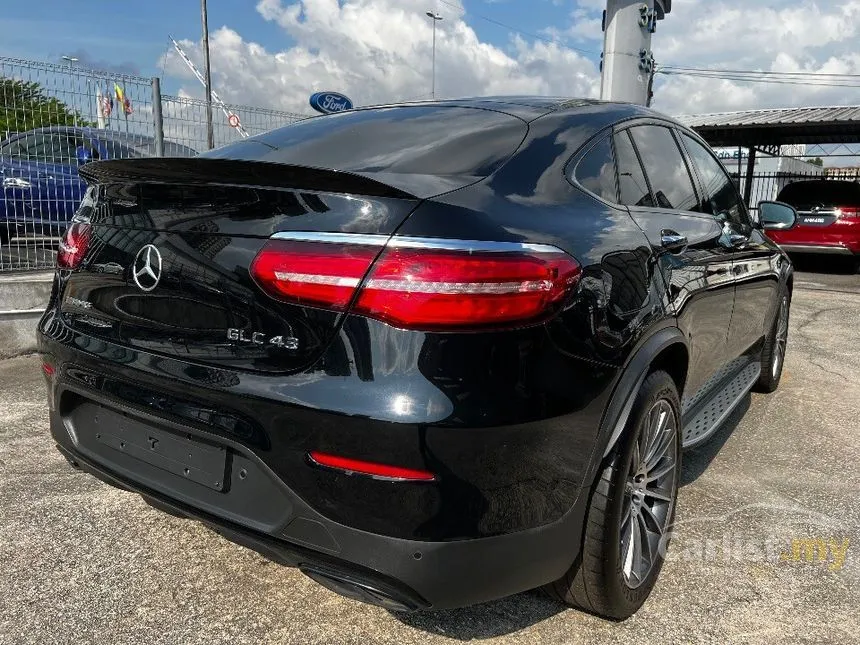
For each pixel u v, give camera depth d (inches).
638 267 85.8
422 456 62.1
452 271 63.5
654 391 85.8
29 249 237.8
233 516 72.0
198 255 72.2
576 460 73.3
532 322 67.0
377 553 64.3
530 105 100.3
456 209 67.9
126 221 79.6
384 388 62.8
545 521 70.9
